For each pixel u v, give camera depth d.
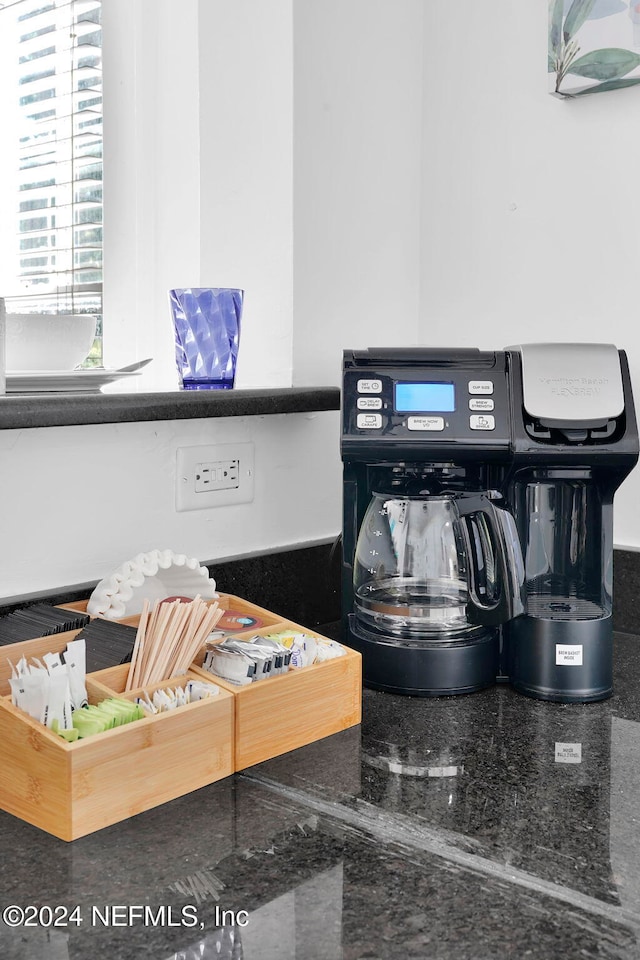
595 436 1.01
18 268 1.52
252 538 1.32
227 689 0.87
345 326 1.41
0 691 0.89
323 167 1.34
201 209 1.37
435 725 0.99
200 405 1.10
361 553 1.12
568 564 1.12
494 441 1.01
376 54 1.42
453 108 1.47
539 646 1.05
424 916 0.63
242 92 1.32
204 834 0.75
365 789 0.83
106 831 0.75
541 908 0.64
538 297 1.40
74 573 1.11
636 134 1.28
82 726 0.77
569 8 1.28
